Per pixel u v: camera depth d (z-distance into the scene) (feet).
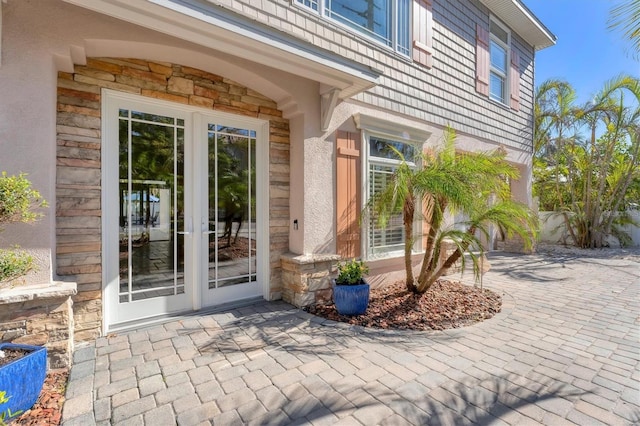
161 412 6.93
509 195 16.15
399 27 18.58
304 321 12.34
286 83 13.73
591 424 6.59
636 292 16.99
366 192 16.94
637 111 28.94
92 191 10.63
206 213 13.32
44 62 8.67
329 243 15.42
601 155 33.32
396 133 18.38
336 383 8.09
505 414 6.92
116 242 11.23
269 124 14.74
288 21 12.85
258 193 14.79
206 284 13.39
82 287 10.43
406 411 7.00
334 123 15.66
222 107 13.34
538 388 7.91
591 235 33.68
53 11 8.82
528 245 14.84
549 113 33.68
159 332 11.11
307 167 14.57
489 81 25.58
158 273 12.26
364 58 16.40
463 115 23.07
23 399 6.68
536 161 37.37
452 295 15.94
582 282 19.20
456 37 22.49
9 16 8.25
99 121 10.73
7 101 8.20
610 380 8.28
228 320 12.32
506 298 15.80
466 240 13.97
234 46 10.07
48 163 8.67
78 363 8.94
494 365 9.07
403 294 15.75
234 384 8.02
